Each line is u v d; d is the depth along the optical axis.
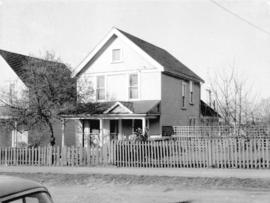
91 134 28.45
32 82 22.64
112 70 28.52
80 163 19.47
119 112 25.39
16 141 27.20
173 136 26.39
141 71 27.53
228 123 24.73
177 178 15.15
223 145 17.22
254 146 16.75
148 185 14.41
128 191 13.48
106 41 28.44
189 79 32.62
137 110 25.48
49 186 15.04
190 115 32.94
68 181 15.78
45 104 22.12
